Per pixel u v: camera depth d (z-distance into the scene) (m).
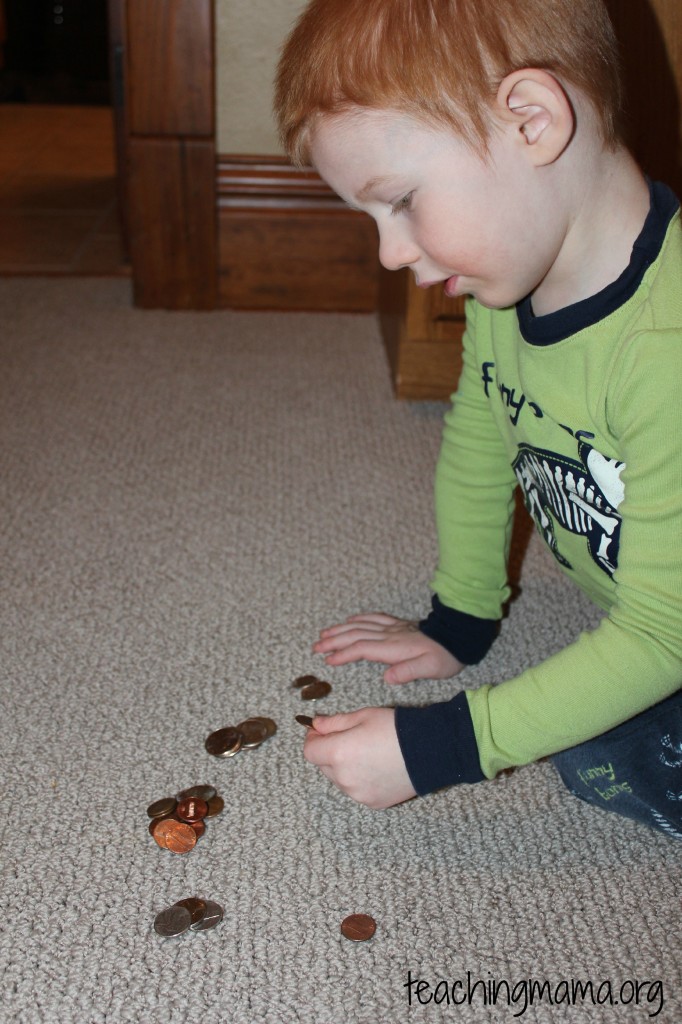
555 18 0.62
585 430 0.71
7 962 0.68
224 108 1.76
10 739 0.87
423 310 1.47
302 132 0.65
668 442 0.65
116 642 1.00
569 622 1.04
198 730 0.89
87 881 0.74
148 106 1.73
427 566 1.13
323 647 0.97
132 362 1.65
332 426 1.45
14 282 2.00
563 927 0.72
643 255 0.66
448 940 0.71
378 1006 0.66
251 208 1.82
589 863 0.77
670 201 0.69
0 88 4.02
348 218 1.83
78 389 1.54
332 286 1.88
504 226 0.64
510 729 0.70
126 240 2.11
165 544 1.16
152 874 0.75
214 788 0.82
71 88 4.05
